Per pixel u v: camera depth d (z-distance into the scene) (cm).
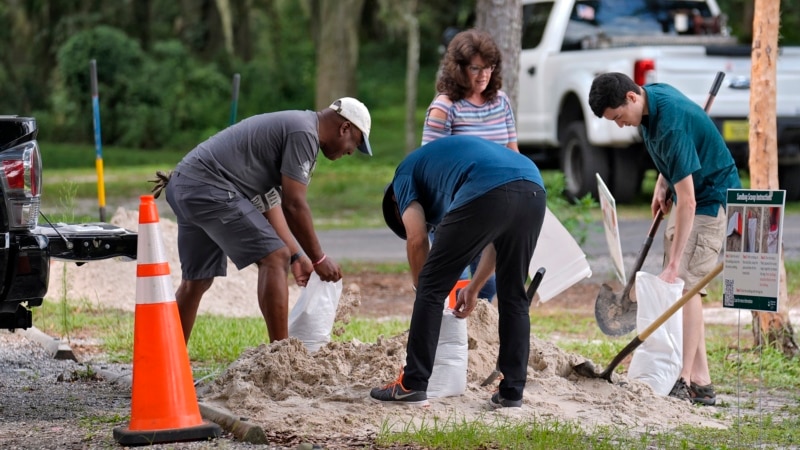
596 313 1423
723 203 1342
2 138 1108
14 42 8144
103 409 1185
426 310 1117
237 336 1667
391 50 9950
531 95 3800
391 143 7456
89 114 7738
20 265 1096
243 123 1274
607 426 1105
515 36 2283
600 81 1309
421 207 1142
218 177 1252
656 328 1254
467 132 1427
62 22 7988
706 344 1719
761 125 1695
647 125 1311
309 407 1124
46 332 1745
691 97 3250
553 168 3931
